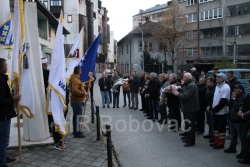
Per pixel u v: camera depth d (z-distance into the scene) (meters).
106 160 4.98
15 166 4.55
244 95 5.26
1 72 4.23
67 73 7.35
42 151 5.35
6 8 4.82
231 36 36.97
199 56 36.09
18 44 4.65
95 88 24.69
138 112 11.16
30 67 5.55
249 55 35.00
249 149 5.01
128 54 39.53
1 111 4.17
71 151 5.44
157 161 5.23
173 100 7.83
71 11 35.78
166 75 10.20
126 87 12.40
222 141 6.02
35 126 5.68
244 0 35.38
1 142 4.30
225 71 12.37
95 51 7.43
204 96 7.27
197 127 7.52
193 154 5.65
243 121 5.18
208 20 39.47
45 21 20.66
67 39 33.94
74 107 6.44
